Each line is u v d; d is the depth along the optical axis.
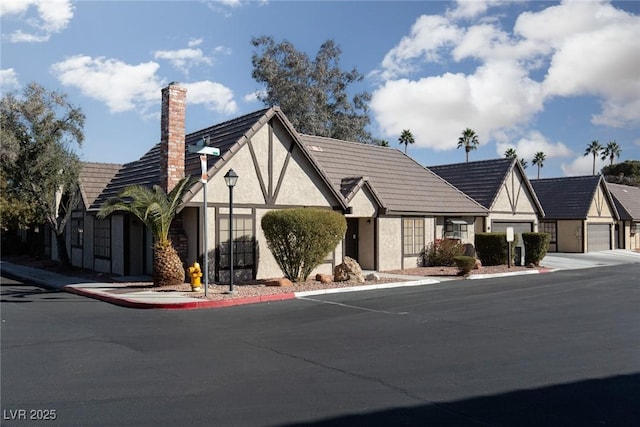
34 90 21.66
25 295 15.49
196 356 8.11
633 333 9.91
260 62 44.25
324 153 24.28
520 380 6.89
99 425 5.35
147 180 19.28
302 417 5.56
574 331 10.07
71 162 22.19
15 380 6.88
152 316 11.73
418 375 7.10
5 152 20.38
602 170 80.50
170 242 16.27
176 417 5.56
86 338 9.41
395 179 25.22
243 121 18.78
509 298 14.65
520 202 31.34
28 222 26.02
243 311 12.39
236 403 5.99
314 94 44.31
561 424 5.42
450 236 25.67
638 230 44.59
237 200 17.38
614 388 6.58
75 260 23.67
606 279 20.27
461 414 5.68
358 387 6.58
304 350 8.49
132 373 7.18
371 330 10.12
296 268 16.86
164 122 17.59
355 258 22.88
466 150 74.88
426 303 13.63
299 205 18.97
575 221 37.25
